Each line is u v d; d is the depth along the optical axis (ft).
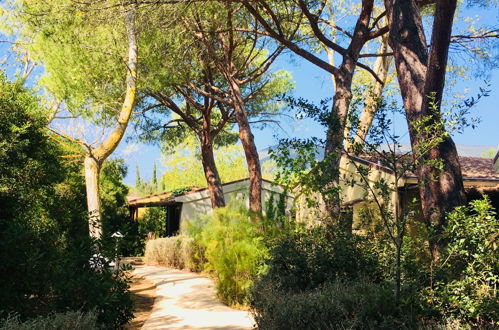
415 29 29.04
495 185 47.55
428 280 19.52
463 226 18.28
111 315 21.12
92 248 22.30
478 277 16.92
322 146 23.86
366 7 46.01
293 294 22.06
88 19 47.88
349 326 17.13
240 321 29.01
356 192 49.60
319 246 25.44
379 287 18.92
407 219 19.07
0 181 27.45
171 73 55.42
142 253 89.66
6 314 19.61
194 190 87.97
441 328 16.08
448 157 24.72
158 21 46.50
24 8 51.44
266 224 38.29
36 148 32.71
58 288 20.47
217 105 77.97
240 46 69.31
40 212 31.37
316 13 54.75
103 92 56.24
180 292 42.09
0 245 20.40
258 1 45.70
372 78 72.23
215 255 37.37
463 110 18.95
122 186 97.35
